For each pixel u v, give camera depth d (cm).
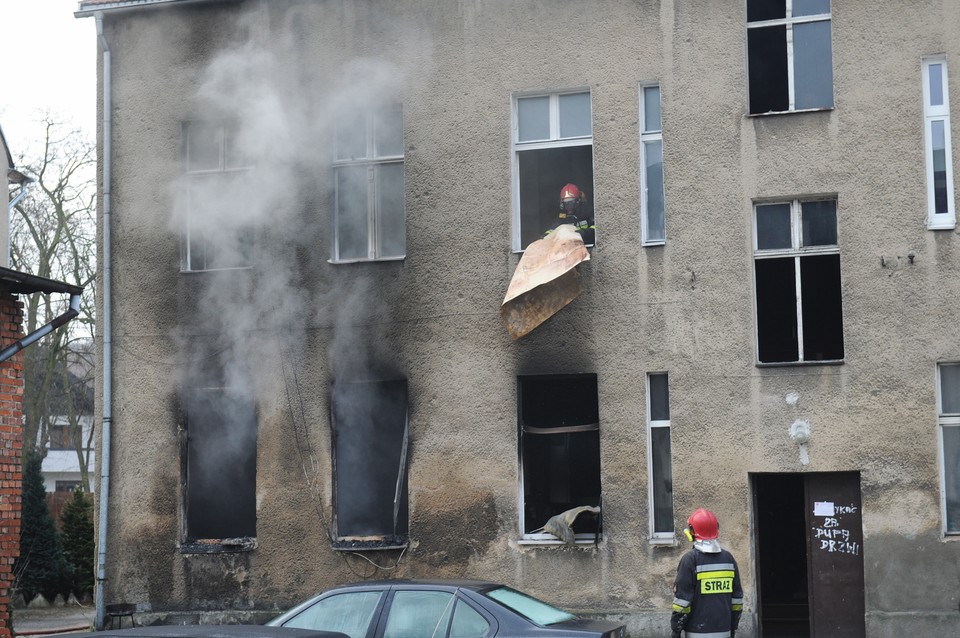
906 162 1516
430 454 1650
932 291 1493
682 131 1597
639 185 1609
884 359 1498
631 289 1595
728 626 1000
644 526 1556
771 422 1526
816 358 1545
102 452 1772
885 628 1461
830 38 1580
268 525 1702
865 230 1522
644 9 1630
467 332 1653
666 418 1591
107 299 1802
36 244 3225
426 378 1664
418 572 1636
